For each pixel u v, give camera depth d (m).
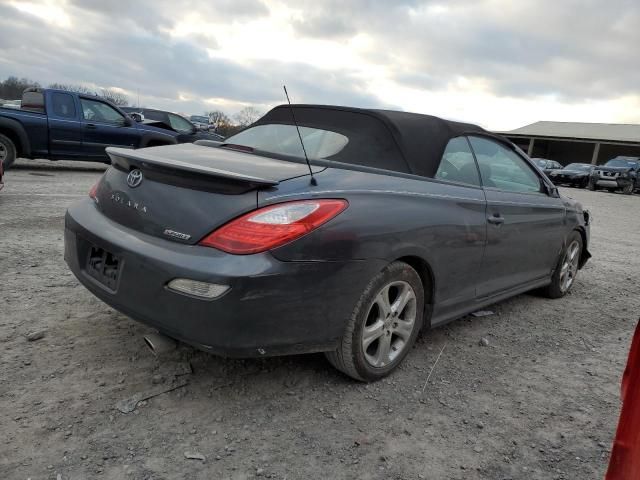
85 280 2.91
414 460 2.38
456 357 3.50
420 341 3.71
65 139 10.59
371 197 2.80
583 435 2.70
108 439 2.32
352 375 2.92
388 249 2.80
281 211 2.45
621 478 1.40
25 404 2.50
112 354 3.06
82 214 3.04
